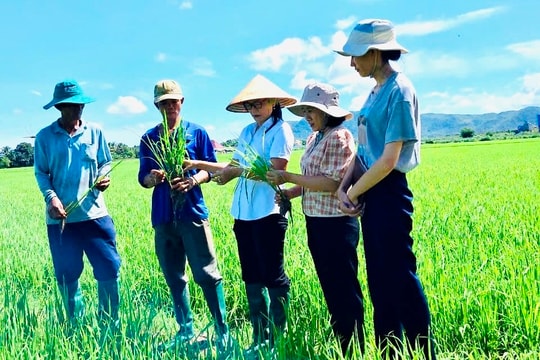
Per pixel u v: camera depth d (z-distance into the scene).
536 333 4.62
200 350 4.39
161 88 5.41
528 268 5.55
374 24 4.04
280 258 5.11
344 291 4.54
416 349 3.84
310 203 4.63
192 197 5.51
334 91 4.64
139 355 4.07
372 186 4.03
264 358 4.02
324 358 4.21
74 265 5.84
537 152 46.53
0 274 7.61
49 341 4.32
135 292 6.46
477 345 4.78
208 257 5.55
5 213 18.28
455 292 5.25
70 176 5.72
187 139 5.66
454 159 42.34
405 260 4.00
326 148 4.52
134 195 22.05
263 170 4.80
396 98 3.88
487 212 10.55
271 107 5.25
